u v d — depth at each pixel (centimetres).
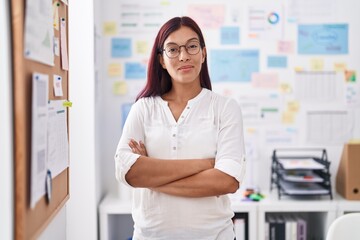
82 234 241
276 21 278
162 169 142
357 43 279
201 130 148
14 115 100
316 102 281
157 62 156
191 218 143
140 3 275
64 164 145
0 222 99
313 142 282
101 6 272
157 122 150
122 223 287
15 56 100
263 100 281
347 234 158
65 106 147
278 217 266
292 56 280
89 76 239
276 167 267
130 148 149
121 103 279
